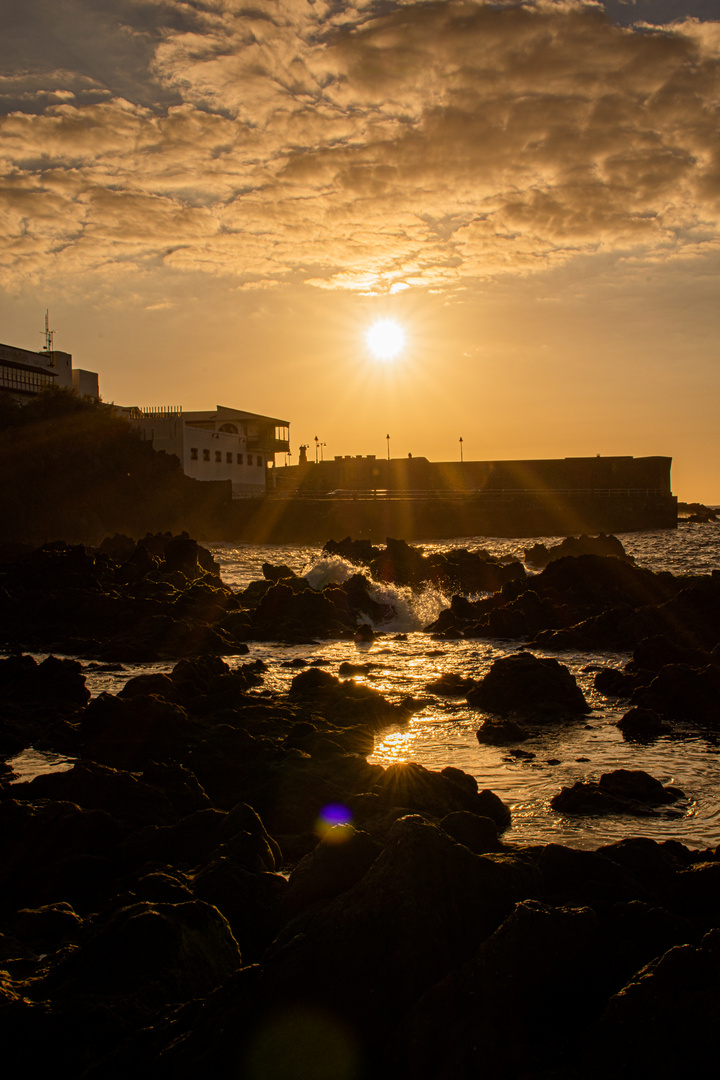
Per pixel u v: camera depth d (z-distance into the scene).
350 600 35.75
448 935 6.15
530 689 18.78
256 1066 5.43
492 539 106.31
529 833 10.97
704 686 18.20
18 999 6.47
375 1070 5.45
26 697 19.45
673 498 118.62
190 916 7.19
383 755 15.02
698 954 5.51
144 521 92.25
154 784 12.64
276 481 136.00
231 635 30.16
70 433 91.81
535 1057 5.26
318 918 6.33
